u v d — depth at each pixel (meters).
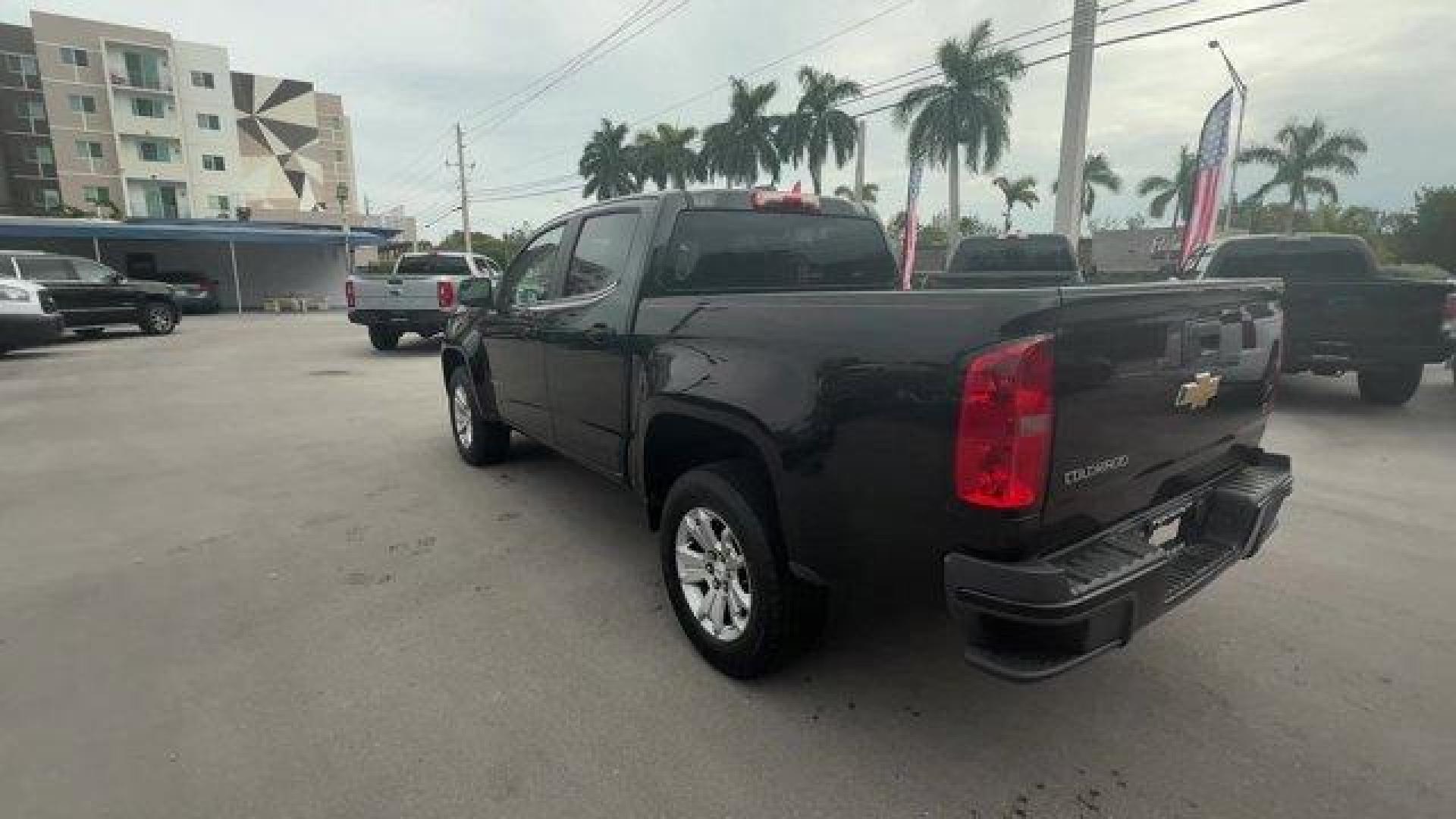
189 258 32.75
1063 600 2.01
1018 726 2.71
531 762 2.55
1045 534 2.15
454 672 3.10
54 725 2.75
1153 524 2.56
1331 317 7.70
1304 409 8.06
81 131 53.78
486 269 16.22
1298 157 43.25
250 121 64.88
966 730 2.70
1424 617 3.47
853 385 2.36
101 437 7.44
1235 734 2.66
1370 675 3.01
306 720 2.78
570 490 5.54
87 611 3.65
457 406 6.35
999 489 2.04
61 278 17.06
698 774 2.48
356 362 13.23
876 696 2.90
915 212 24.61
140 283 18.84
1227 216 43.69
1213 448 2.86
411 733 2.70
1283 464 3.15
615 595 3.81
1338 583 3.83
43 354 14.62
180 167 56.84
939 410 2.13
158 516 5.03
